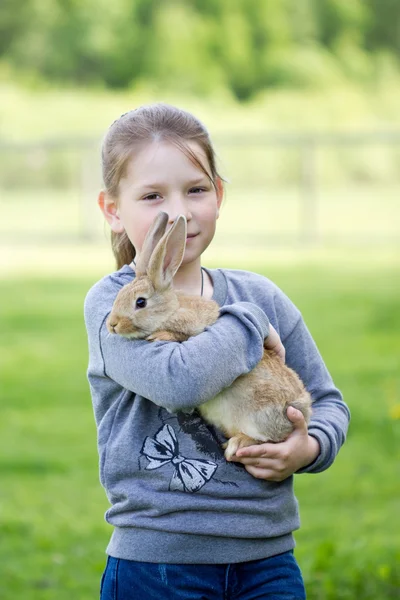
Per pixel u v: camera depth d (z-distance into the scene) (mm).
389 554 7812
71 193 38906
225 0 54562
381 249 27625
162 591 4523
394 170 42844
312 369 5277
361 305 19578
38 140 39344
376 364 14906
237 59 53000
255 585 4609
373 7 58406
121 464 4656
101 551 8461
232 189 39656
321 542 8219
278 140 33000
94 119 43969
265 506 4637
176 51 52125
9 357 16406
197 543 4543
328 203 36531
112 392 4793
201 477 4598
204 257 26484
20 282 23578
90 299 4906
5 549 8570
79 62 52219
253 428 4629
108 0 52656
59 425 12680
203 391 4352
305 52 54656
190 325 4578
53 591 7637
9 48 52375
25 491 10258
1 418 13008
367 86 54625
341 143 31938
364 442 11406
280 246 28531
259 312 4715
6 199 38156
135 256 5262
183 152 4840
